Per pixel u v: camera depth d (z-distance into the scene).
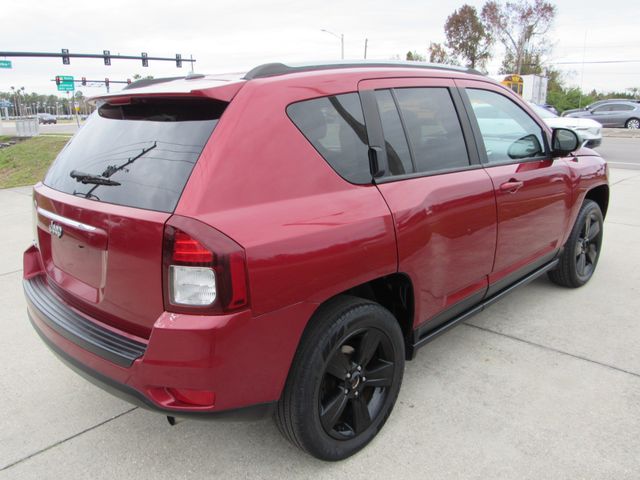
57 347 2.38
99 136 2.50
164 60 35.81
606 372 3.21
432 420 2.77
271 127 2.16
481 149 3.18
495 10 55.50
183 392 1.98
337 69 2.55
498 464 2.44
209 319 1.91
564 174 3.86
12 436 2.70
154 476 2.42
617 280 4.79
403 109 2.75
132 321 2.12
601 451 2.51
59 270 2.54
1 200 9.29
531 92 28.20
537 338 3.68
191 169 2.00
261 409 2.13
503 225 3.24
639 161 13.44
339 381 2.41
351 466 2.46
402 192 2.56
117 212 2.07
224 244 1.89
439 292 2.85
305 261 2.09
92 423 2.81
